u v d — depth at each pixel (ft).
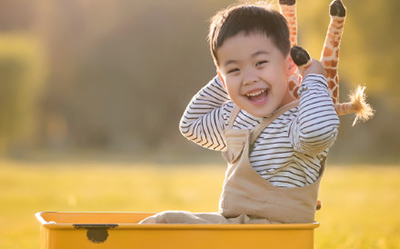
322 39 51.98
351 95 8.46
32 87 81.82
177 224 6.93
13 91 79.15
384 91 59.41
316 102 7.25
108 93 93.40
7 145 81.35
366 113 8.28
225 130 8.07
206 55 92.48
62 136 98.48
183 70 93.20
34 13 110.63
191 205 31.55
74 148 94.89
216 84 8.87
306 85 7.45
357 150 78.54
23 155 77.92
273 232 7.11
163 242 6.93
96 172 55.21
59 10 93.50
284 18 8.05
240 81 7.70
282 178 7.70
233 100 7.84
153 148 94.89
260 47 7.64
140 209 29.66
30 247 16.76
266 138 7.79
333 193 36.65
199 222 7.70
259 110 7.72
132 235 6.89
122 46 92.53
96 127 94.79
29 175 50.93
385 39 52.26
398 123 76.23
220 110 8.76
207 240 6.98
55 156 79.97
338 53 8.29
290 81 8.28
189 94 93.81
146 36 92.32
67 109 94.43
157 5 92.07
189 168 62.03
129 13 92.02
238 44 7.66
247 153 7.77
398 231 20.06
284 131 7.73
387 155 76.48
